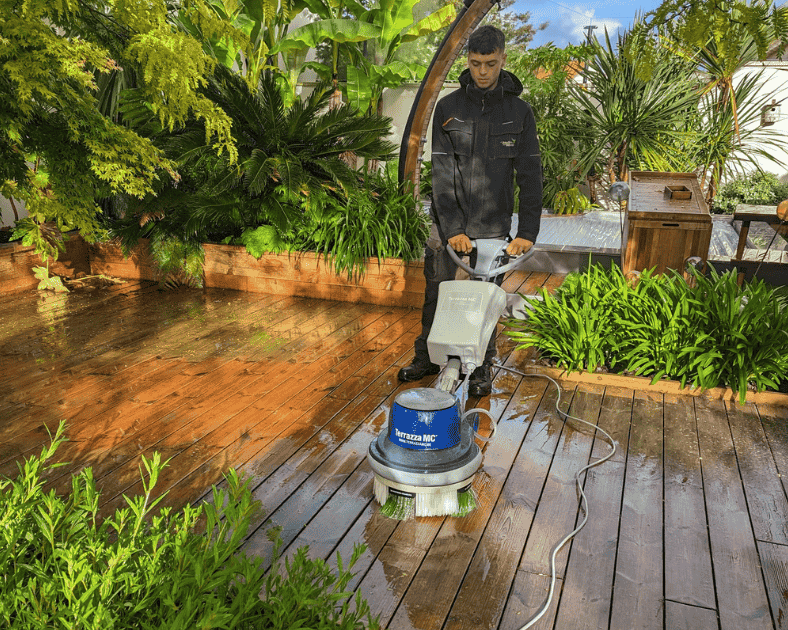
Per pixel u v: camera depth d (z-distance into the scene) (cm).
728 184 996
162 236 579
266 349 442
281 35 807
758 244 712
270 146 582
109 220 597
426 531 241
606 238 718
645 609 202
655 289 404
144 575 126
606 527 245
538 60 966
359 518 249
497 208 356
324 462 292
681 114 940
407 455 247
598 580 215
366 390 375
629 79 916
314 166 595
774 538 239
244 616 126
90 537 130
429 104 543
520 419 338
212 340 460
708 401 360
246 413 342
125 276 629
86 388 374
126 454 297
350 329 487
